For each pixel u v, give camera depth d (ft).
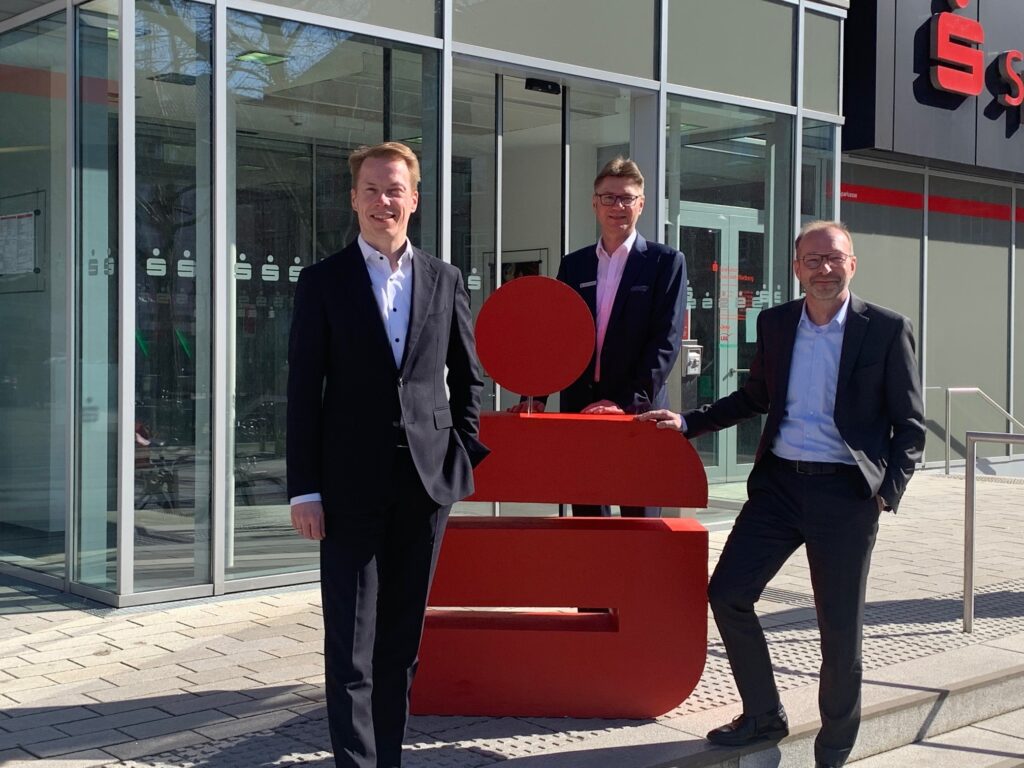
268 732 13.32
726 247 29.40
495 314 14.10
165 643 17.53
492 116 25.52
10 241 22.72
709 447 29.45
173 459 20.24
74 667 16.21
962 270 44.50
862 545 12.78
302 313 11.24
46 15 21.02
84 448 20.43
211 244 20.49
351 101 22.43
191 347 20.38
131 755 12.55
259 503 21.62
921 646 17.70
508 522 14.44
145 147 19.75
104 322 20.08
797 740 13.44
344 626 11.03
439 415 11.57
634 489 14.03
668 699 14.06
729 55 28.96
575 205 27.25
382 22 22.59
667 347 15.65
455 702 14.03
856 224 40.88
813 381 12.95
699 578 14.05
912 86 37.70
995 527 29.91
